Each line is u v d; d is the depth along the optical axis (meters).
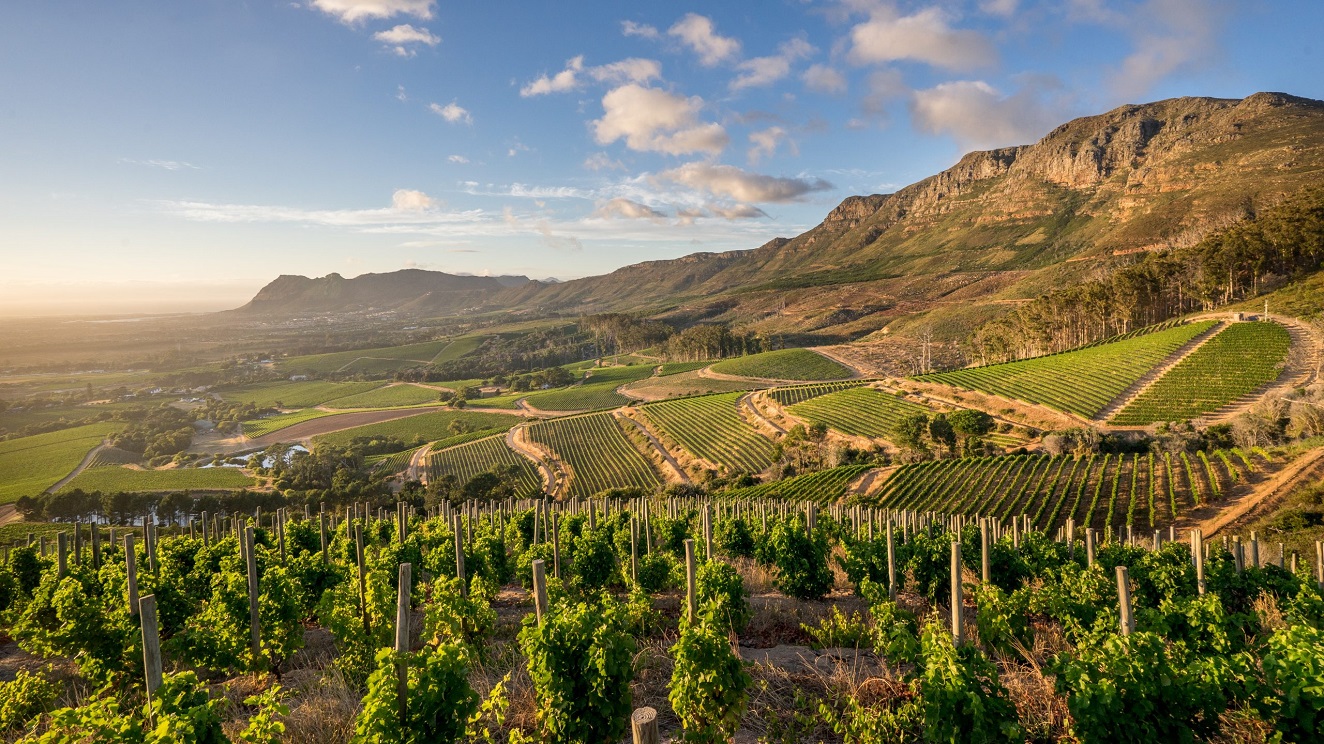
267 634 9.92
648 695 7.62
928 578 13.70
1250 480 41.16
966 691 5.59
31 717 7.74
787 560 14.45
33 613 11.29
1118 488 46.41
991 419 78.06
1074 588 11.88
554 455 101.81
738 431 97.69
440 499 77.06
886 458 72.69
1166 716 5.52
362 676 8.68
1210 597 9.02
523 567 16.27
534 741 6.22
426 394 177.38
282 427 149.12
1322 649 5.31
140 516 84.31
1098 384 79.81
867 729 5.92
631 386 153.88
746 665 8.10
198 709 5.27
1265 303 88.12
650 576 15.21
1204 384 69.56
